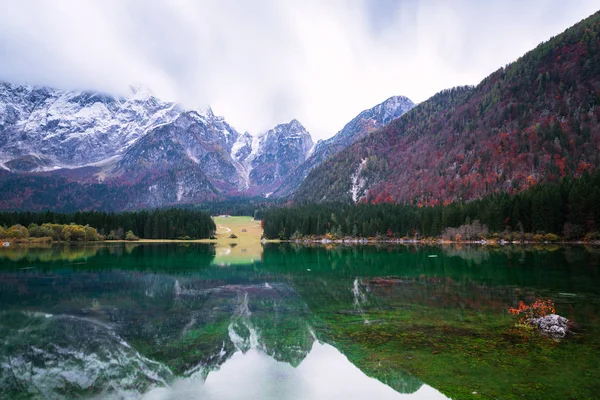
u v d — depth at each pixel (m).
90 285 47.22
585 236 105.25
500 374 17.62
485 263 64.12
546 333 23.61
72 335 26.20
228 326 28.38
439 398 15.51
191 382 18.42
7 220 141.38
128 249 112.56
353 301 36.00
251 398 16.28
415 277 50.88
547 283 42.06
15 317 31.22
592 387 16.05
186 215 190.38
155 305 36.00
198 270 63.28
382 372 18.56
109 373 19.61
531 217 117.88
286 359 21.17
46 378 19.08
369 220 172.62
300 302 36.62
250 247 134.50
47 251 99.06
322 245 148.00
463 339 22.94
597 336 22.77
